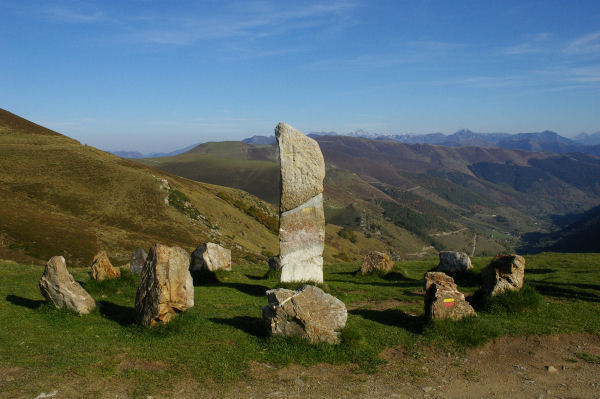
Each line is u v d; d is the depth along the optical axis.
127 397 7.96
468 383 8.81
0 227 54.81
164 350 10.09
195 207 113.38
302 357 9.84
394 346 10.73
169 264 11.77
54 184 93.94
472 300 14.78
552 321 12.35
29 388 8.09
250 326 12.04
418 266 26.59
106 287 16.06
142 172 118.62
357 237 190.12
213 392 8.24
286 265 17.52
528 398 8.12
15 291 15.55
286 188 17.45
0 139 125.19
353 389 8.47
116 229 75.56
